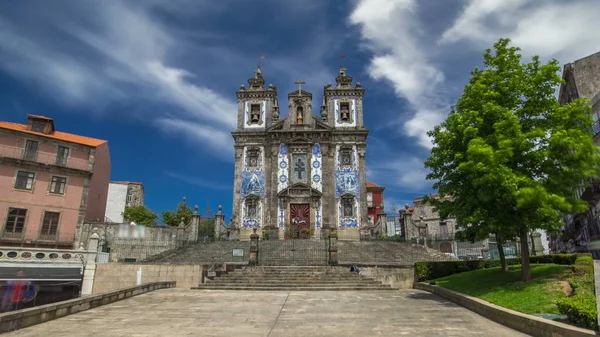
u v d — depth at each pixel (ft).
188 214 167.63
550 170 43.29
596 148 41.47
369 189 191.21
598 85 81.00
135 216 156.35
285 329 30.78
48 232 103.09
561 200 39.29
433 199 56.18
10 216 99.25
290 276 67.67
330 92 128.88
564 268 45.47
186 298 49.93
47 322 32.94
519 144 42.34
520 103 47.03
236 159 122.62
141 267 73.00
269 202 117.39
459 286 51.44
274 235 112.78
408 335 28.58
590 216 78.28
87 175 111.86
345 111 127.44
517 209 43.21
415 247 96.17
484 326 31.63
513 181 40.40
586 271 40.60
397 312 38.86
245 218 117.39
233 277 67.10
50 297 71.15
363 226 115.85
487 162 40.98
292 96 127.75
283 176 119.85
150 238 101.65
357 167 121.08
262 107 128.26
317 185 119.03
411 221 109.40
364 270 71.41
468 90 48.83
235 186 119.96
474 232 52.06
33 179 103.71
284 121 125.39
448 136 48.70
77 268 73.72
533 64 48.08
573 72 83.15
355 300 48.26
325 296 52.70
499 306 35.04
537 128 42.68
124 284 72.79
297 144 121.60
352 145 122.83
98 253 85.61
